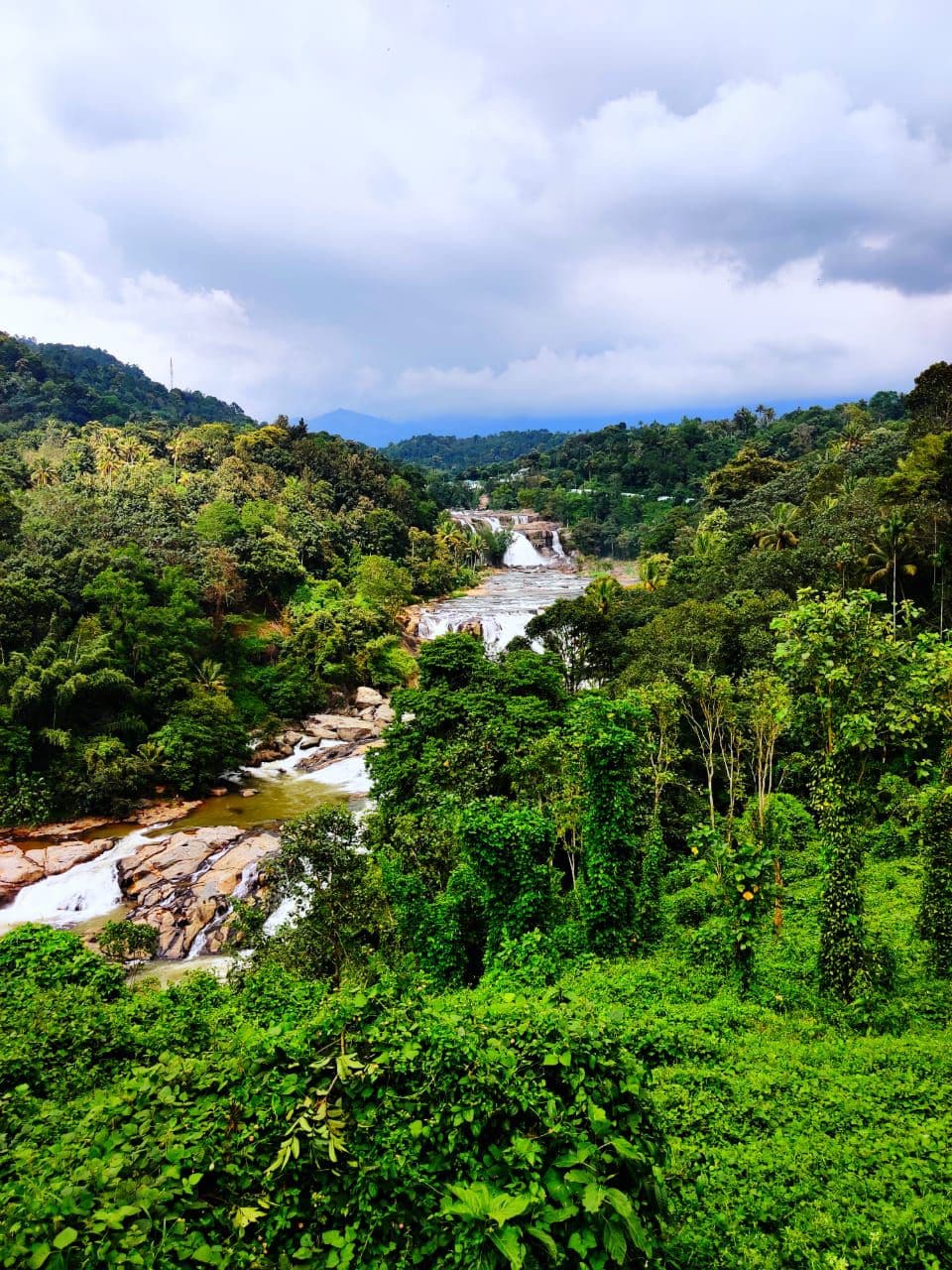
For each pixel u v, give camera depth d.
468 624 69.00
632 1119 5.25
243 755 44.16
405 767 28.00
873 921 16.59
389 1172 4.83
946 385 61.06
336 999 6.59
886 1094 9.52
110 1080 10.44
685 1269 6.26
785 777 28.56
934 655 12.84
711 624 34.16
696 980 14.34
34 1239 3.81
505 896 16.91
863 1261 6.62
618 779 17.27
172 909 27.28
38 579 43.38
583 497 136.50
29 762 36.81
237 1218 4.39
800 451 129.25
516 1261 3.65
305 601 66.00
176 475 82.94
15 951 16.05
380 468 110.50
